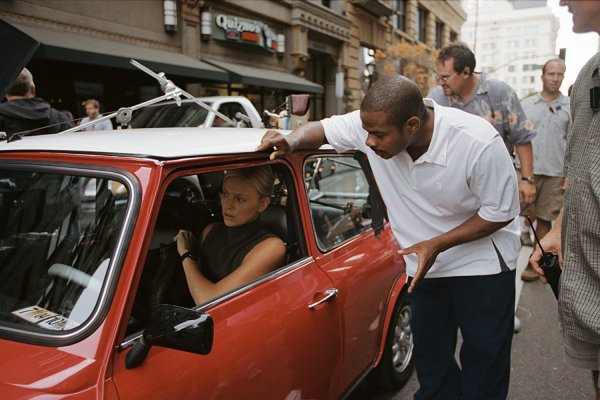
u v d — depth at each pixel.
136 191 1.51
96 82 9.30
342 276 2.30
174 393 1.43
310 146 2.23
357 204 2.88
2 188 1.77
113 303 1.39
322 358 2.09
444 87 3.33
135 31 9.81
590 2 1.45
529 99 5.09
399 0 23.16
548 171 4.92
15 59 2.61
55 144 1.82
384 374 2.91
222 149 1.81
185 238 2.11
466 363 2.30
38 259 1.61
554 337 3.81
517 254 2.27
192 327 1.31
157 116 5.70
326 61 17.62
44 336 1.40
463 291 2.21
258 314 1.81
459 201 2.03
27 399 1.22
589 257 1.76
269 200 2.14
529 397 3.02
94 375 1.30
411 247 1.93
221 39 11.97
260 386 1.72
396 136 1.82
